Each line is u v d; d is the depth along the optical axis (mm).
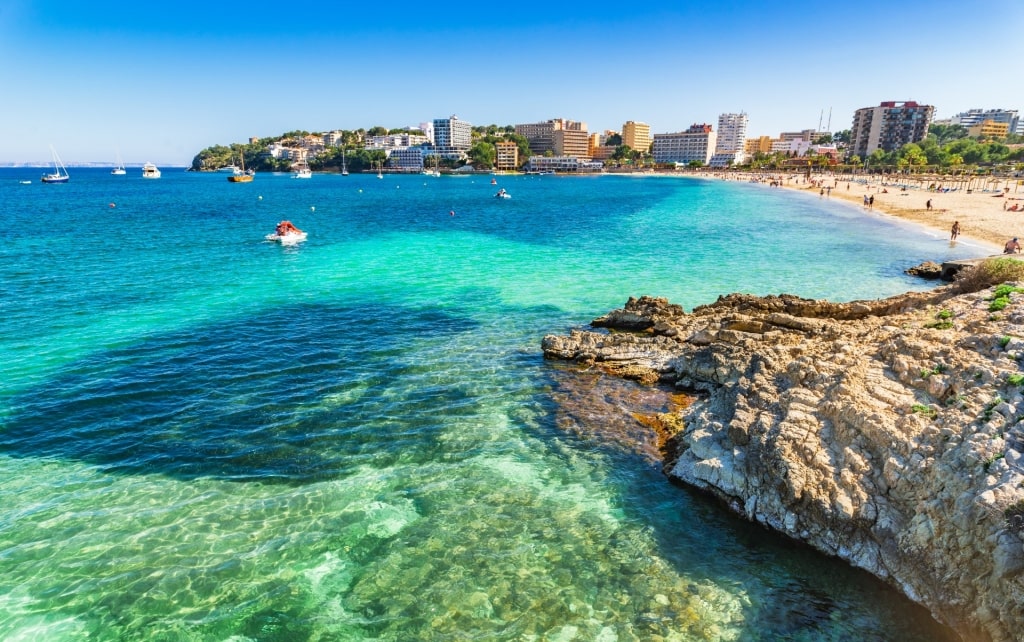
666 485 14227
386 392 19531
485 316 28594
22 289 32750
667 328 23859
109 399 18766
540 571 11422
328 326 26797
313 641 9875
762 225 65750
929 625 9844
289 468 14977
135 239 53531
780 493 12242
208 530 12500
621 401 18766
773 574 11250
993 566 9031
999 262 23859
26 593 10703
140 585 10945
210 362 22078
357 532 12508
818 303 24625
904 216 71062
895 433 11633
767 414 13805
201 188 156625
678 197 115562
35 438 16281
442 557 11781
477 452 15758
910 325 17828
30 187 158500
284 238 52969
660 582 11102
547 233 60719
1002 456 9984
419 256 46062
